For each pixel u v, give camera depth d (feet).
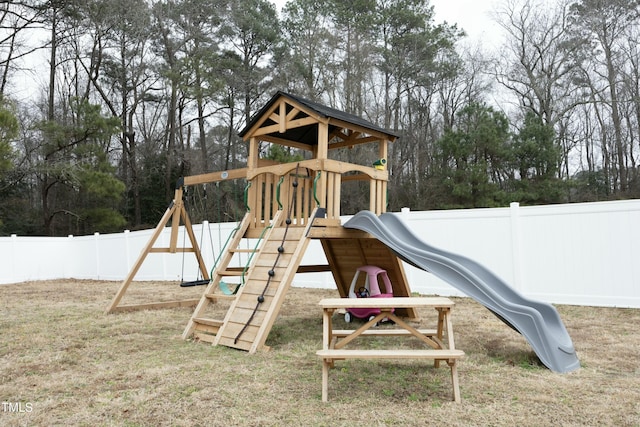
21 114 81.46
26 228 81.82
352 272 24.71
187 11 85.51
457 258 17.94
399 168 84.28
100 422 10.35
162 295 35.06
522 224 27.22
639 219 23.40
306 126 24.36
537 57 79.66
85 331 20.98
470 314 23.70
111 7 77.41
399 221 19.35
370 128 21.59
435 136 88.63
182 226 44.91
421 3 86.99
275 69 91.15
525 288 27.02
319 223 19.06
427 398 11.51
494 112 68.64
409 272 31.99
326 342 12.48
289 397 11.70
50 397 12.10
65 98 91.20
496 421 9.98
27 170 66.69
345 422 10.07
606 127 81.51
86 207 88.63
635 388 12.05
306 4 84.07
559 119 77.82
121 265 50.49
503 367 14.24
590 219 24.90
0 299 34.35
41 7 73.26
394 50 86.12
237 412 10.75
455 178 66.18
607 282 24.31
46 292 39.06
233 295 19.38
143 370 14.37
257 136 22.77
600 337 18.15
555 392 11.80
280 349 16.85
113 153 97.40
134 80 88.12
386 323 22.39
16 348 17.76
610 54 73.72
